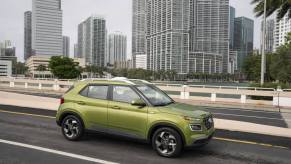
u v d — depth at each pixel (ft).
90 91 27.66
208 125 24.02
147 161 22.81
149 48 447.83
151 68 442.09
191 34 428.97
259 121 47.70
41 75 491.72
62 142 27.91
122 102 25.66
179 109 24.14
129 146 26.86
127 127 25.07
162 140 23.93
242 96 73.51
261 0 92.84
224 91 75.15
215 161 23.18
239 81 428.97
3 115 43.16
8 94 62.64
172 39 407.85
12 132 31.89
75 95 28.25
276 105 69.62
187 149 26.27
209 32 437.17
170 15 408.26
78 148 25.99
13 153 24.30
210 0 425.28
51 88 110.22
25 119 40.09
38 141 28.17
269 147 27.63
